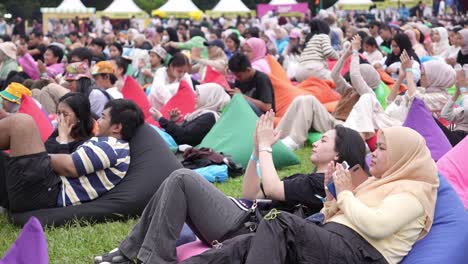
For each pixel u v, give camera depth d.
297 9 44.50
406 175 5.51
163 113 11.56
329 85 13.88
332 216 5.69
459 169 7.05
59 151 7.73
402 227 5.33
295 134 11.39
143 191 7.49
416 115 8.02
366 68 11.45
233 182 9.35
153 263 5.69
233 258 5.40
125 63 13.74
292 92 12.77
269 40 21.59
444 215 5.56
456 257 5.37
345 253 5.20
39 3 59.81
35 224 4.88
